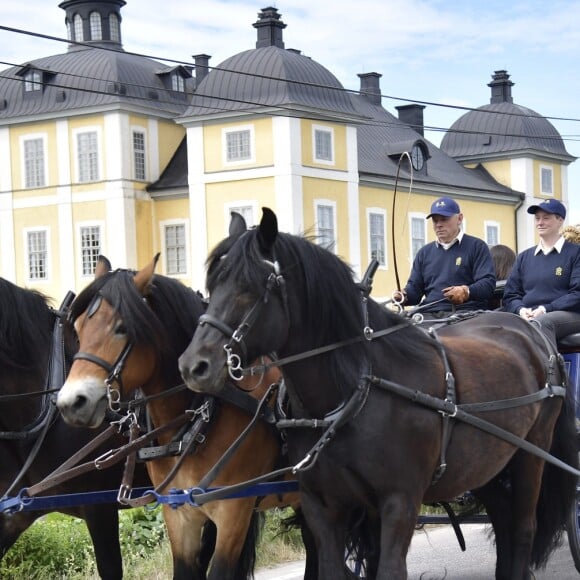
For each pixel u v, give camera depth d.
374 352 5.22
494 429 5.59
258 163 39.12
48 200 43.59
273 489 5.77
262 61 39.75
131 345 5.22
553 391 6.32
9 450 6.01
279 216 38.62
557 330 6.96
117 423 5.71
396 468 5.05
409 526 5.06
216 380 4.61
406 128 48.66
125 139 42.22
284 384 5.51
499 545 6.53
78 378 5.09
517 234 50.19
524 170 50.19
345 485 5.06
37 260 43.97
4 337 5.91
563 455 6.62
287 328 4.87
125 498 5.48
